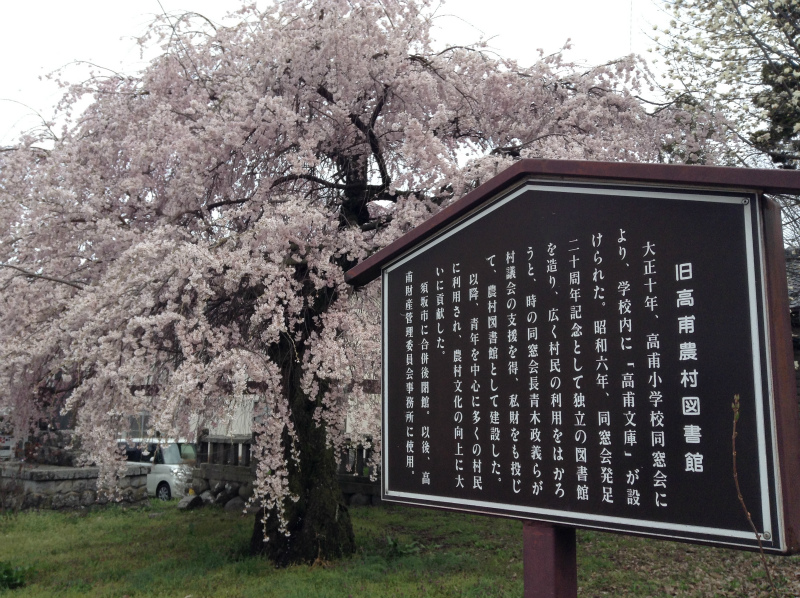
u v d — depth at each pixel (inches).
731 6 339.0
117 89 328.8
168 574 262.5
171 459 605.0
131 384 225.8
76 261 285.6
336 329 269.1
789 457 110.7
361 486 445.7
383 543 312.8
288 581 238.7
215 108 297.7
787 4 325.4
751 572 247.4
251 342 276.2
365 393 279.1
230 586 243.0
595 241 138.5
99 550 333.4
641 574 250.8
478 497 152.7
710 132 329.4
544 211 148.5
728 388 116.2
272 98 271.6
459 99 304.2
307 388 251.9
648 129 329.1
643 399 127.0
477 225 162.9
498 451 150.3
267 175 292.8
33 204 261.3
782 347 115.0
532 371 146.0
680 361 122.9
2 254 275.9
